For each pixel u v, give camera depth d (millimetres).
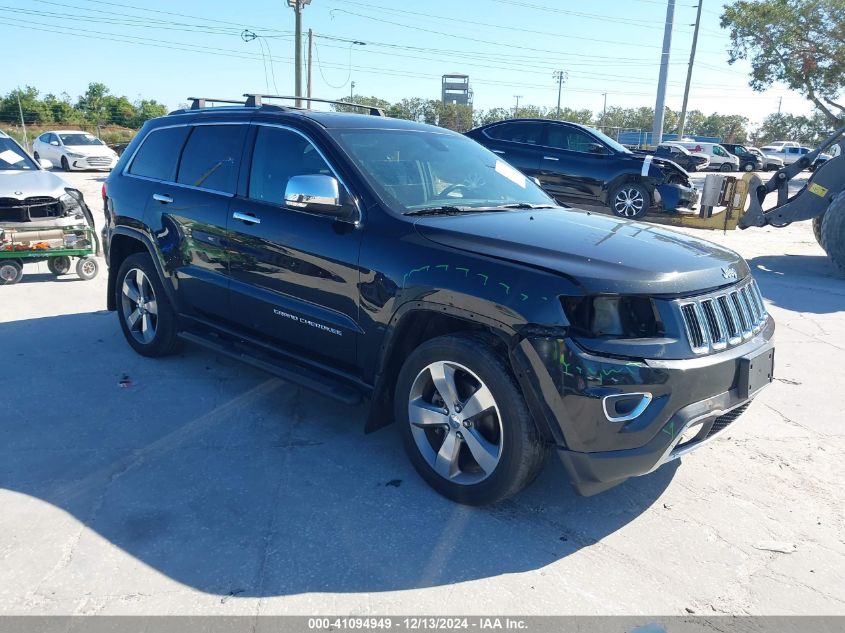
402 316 3268
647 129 92188
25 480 3414
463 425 3158
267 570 2766
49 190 7410
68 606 2527
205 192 4414
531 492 3439
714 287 3057
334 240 3570
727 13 41219
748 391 3064
